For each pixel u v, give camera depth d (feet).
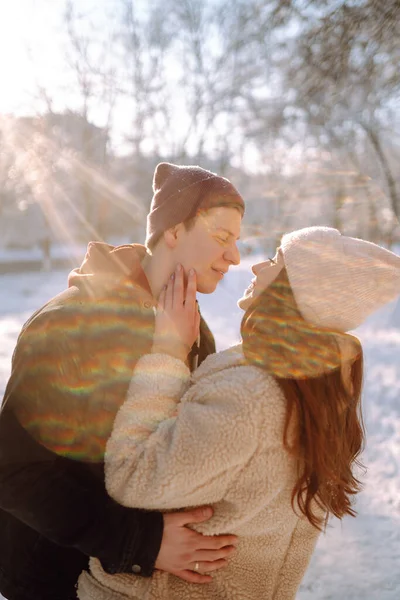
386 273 4.70
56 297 5.52
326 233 4.88
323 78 26.81
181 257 5.91
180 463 4.58
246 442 4.58
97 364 5.18
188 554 4.83
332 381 4.82
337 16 24.03
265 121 39.29
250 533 4.91
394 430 19.30
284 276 4.87
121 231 93.76
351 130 35.47
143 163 78.13
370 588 10.69
